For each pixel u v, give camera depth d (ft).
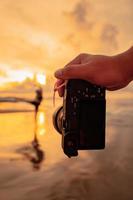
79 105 1.25
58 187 6.67
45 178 6.84
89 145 1.29
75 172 7.07
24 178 6.98
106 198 6.27
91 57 1.17
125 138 8.77
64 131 1.29
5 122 9.25
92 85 1.24
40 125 9.05
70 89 1.25
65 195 6.31
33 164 7.41
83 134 1.28
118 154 7.98
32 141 8.37
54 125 1.43
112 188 6.54
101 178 7.00
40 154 7.76
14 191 6.45
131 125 9.36
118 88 1.13
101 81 1.10
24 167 7.38
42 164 7.36
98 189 6.56
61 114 1.39
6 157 7.61
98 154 8.06
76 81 1.23
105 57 1.10
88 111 1.28
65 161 7.70
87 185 6.68
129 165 7.48
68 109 1.26
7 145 8.17
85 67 1.10
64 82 1.29
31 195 6.35
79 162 7.55
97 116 1.28
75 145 1.28
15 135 8.70
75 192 6.45
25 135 8.68
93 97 1.27
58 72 1.14
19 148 8.16
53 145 8.36
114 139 8.77
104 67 1.08
